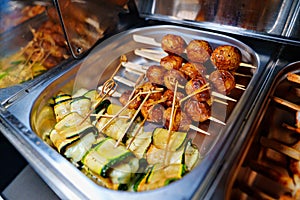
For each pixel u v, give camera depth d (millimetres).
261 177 212
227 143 194
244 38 311
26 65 334
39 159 201
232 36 318
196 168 180
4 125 231
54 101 279
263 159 224
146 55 343
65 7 268
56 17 319
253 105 223
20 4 313
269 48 289
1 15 299
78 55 302
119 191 171
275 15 299
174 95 240
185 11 359
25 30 335
